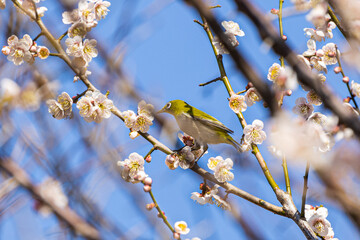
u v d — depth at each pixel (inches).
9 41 356.8
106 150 296.8
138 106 369.1
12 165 200.4
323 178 132.0
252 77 128.0
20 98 313.7
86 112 353.4
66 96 352.2
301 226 297.3
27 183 201.2
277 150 326.3
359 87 324.8
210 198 337.1
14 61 351.6
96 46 370.6
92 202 239.3
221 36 126.1
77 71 366.0
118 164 319.0
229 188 332.5
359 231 129.0
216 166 343.6
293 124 148.9
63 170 244.2
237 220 262.1
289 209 307.3
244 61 126.6
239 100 375.2
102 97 358.3
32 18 370.3
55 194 221.5
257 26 132.2
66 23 377.4
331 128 272.4
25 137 256.1
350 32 195.9
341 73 331.6
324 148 269.3
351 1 185.9
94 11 377.7
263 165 336.5
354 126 139.0
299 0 277.4
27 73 339.0
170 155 356.5
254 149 350.3
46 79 343.0
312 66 369.1
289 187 317.4
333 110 145.3
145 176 324.5
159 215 304.2
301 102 324.8
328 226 307.4
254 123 349.4
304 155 142.6
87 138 296.4
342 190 129.0
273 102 136.6
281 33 325.7
